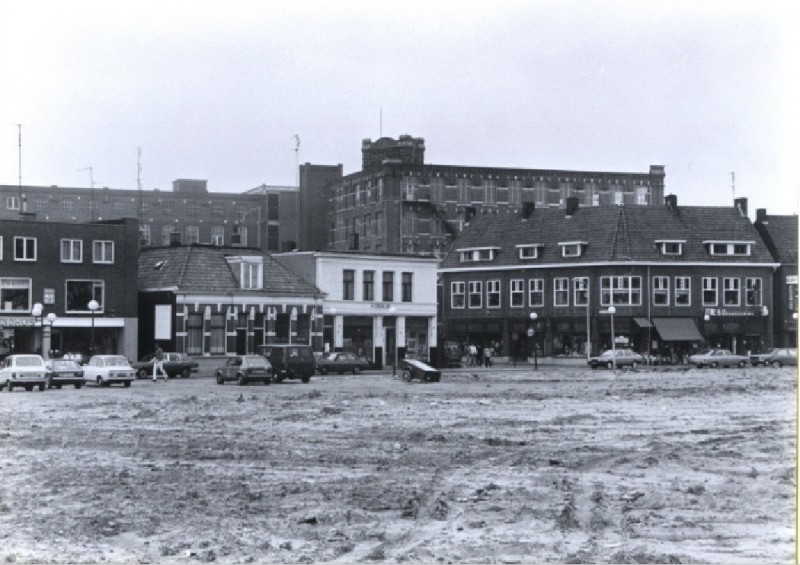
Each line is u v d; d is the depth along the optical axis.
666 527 22.64
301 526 22.92
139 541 21.62
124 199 166.38
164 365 88.75
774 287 131.75
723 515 23.92
